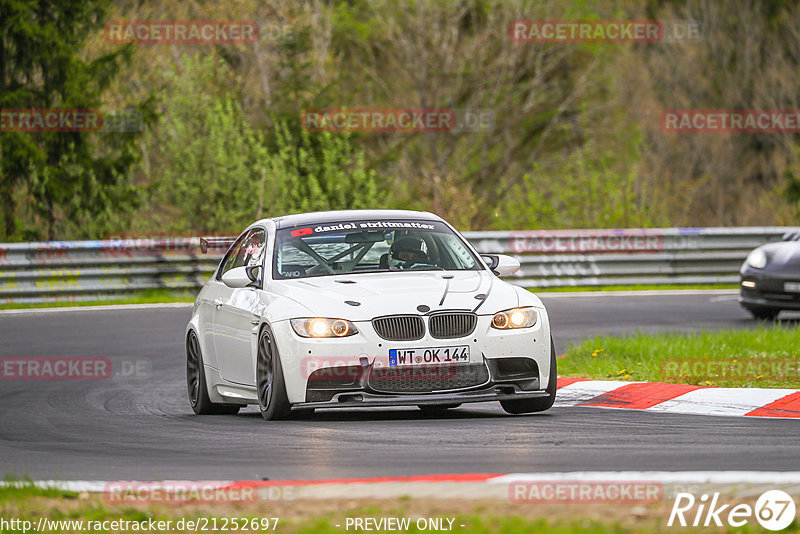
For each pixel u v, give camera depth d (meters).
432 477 21.98
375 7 149.62
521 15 150.50
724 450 25.72
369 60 152.50
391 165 141.62
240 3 134.50
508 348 31.03
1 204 100.62
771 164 171.88
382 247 34.50
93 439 30.23
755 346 44.88
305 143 105.06
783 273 58.75
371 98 149.38
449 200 105.88
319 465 24.81
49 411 36.44
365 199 97.88
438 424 30.80
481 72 152.38
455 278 32.78
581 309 65.88
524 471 23.41
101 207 100.00
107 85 103.31
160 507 20.27
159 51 132.88
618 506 19.33
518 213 100.31
